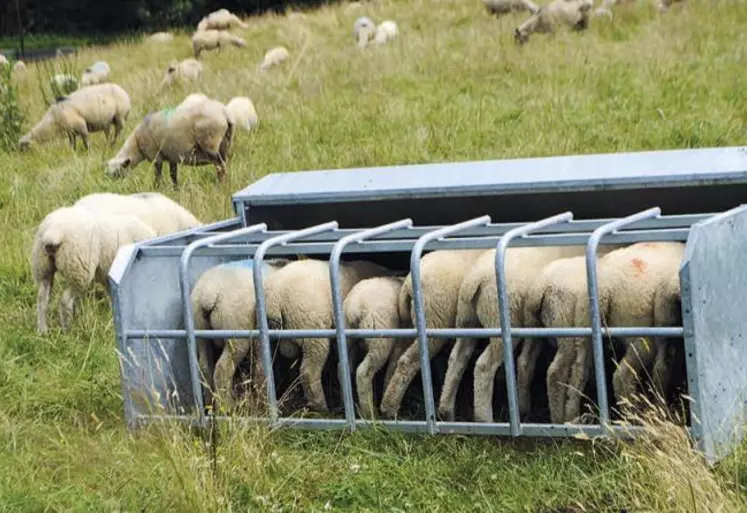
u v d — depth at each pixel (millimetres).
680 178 7062
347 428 6672
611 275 6344
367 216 8352
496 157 14320
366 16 28656
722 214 6160
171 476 6176
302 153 15578
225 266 7410
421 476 6230
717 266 5992
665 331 5910
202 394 7277
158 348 7215
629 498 5707
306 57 23203
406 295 6859
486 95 17406
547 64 18516
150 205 10000
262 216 8430
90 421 7359
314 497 6223
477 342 7238
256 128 17000
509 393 6242
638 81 16922
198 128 13742
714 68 17312
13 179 15086
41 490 6285
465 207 8086
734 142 14227
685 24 20500
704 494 5348
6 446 6902
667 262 6359
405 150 15086
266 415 6812
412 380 7273
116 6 51188
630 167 7395
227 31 29562
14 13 49812
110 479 6398
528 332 6203
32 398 7699
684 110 15664
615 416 6664
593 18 22250
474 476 6172
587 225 6906
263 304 6727
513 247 6594
